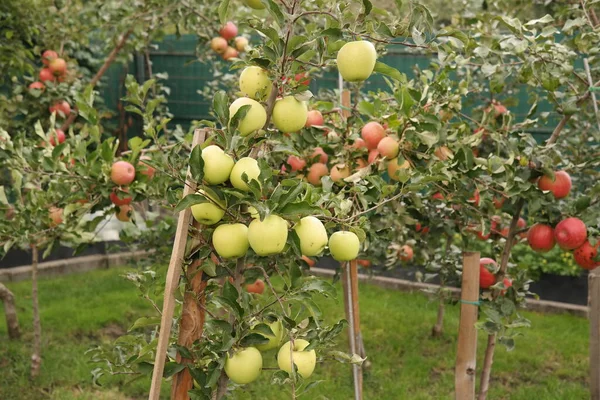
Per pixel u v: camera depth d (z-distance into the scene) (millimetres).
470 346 2066
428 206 2469
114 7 3775
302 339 1418
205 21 3762
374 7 1328
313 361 1384
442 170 1894
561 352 3559
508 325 2043
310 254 1328
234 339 1322
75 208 2322
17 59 3592
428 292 2420
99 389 3012
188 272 1397
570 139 2572
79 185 2297
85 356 3307
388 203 2102
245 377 1343
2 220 2457
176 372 1388
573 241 2010
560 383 3180
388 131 2057
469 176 2014
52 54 3631
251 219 1327
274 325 1446
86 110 2246
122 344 1692
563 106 2131
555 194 2137
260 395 2955
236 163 1268
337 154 2219
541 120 2611
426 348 3594
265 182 1219
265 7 1264
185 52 6078
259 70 1317
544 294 4445
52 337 3553
